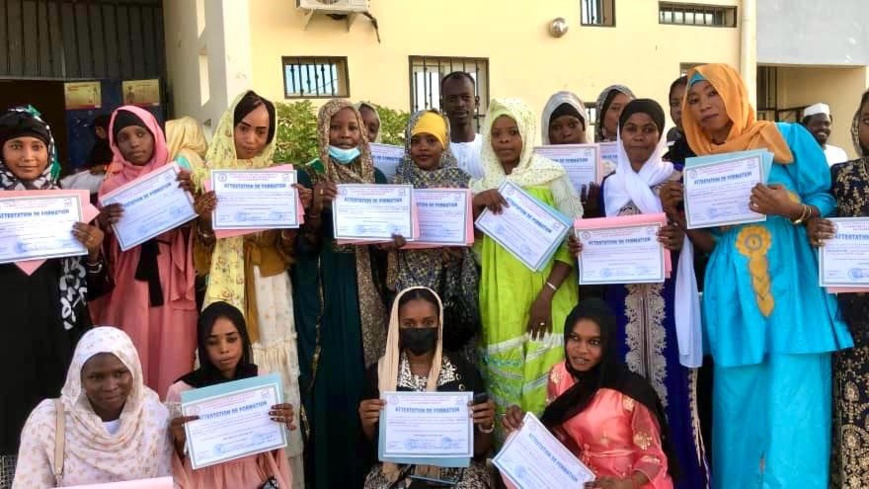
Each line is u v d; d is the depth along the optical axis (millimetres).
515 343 3947
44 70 9375
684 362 3771
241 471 3461
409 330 3703
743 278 3602
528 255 3875
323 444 4074
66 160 10625
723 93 3609
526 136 4074
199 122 8156
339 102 4238
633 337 3906
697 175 3619
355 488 4125
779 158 3572
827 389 3631
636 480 3211
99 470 3039
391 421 3529
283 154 6719
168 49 9922
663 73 11227
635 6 10992
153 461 3186
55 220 3518
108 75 9766
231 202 3834
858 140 3641
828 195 3650
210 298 3916
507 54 10320
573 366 3459
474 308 4156
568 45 10641
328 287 4129
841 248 3430
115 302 4027
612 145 4961
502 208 3957
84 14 9586
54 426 3016
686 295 3787
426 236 4051
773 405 3537
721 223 3555
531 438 3289
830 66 12312
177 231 4051
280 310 4102
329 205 4098
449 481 3604
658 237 3717
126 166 4004
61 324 3596
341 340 4109
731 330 3637
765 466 3576
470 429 3510
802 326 3529
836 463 3699
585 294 4113
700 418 4102
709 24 11562
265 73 9031
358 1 9133
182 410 3248
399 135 7473
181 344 4000
